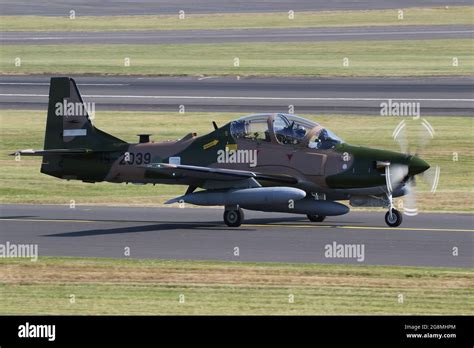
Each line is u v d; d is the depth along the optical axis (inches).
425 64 7864.2
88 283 2561.5
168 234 3216.0
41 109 6574.8
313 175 3289.9
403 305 2320.4
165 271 2667.3
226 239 3110.2
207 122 5989.2
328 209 3292.3
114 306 2348.7
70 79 3641.7
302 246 2974.9
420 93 6688.0
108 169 3577.8
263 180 3331.7
